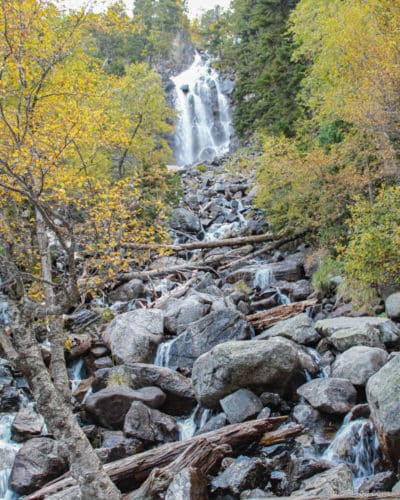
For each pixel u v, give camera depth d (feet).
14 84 31.42
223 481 26.35
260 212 91.35
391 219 42.34
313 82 71.10
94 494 21.44
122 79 72.49
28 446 31.40
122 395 36.09
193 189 116.06
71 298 23.15
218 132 202.49
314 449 29.68
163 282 66.64
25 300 22.67
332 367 36.70
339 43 54.85
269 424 30.99
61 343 24.58
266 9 101.81
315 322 47.42
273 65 90.89
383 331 39.42
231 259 74.49
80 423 37.06
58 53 31.65
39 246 29.63
